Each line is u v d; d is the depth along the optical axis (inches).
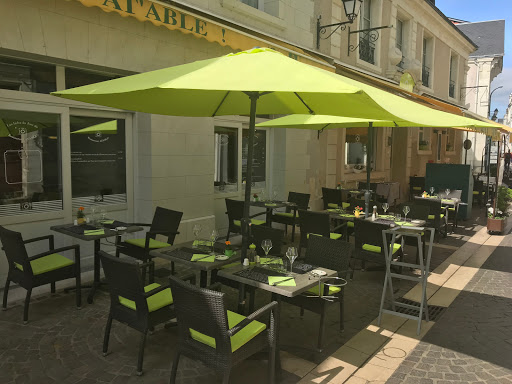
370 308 189.6
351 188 467.8
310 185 400.5
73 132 220.7
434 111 157.4
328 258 167.0
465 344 154.8
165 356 138.2
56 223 213.0
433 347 151.9
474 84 1080.2
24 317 158.4
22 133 197.2
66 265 169.9
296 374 130.6
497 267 264.7
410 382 128.0
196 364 133.8
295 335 158.9
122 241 231.6
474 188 573.9
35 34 185.6
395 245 229.3
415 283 227.8
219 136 313.9
